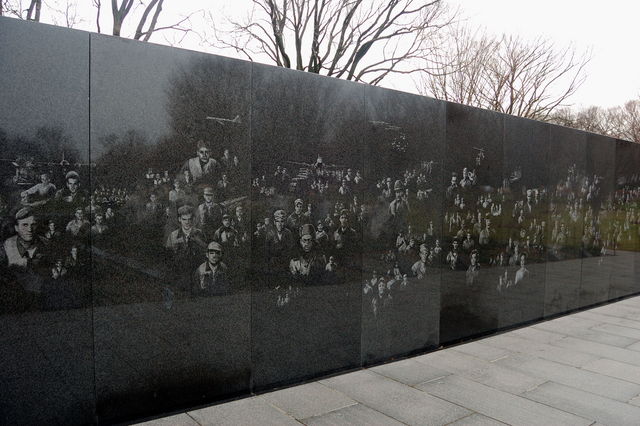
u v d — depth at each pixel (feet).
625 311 28.94
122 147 12.51
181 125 13.46
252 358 15.07
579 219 28.78
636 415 14.23
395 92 18.65
